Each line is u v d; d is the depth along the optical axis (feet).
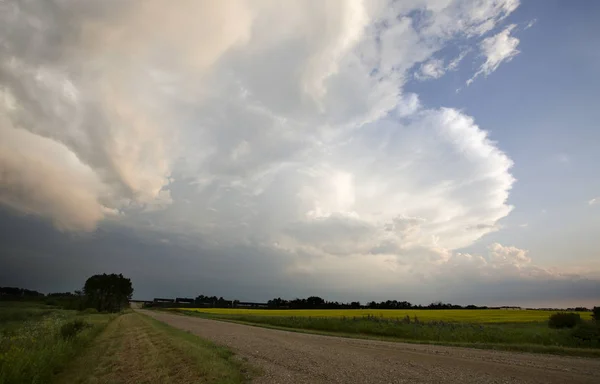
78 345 64.34
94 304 347.56
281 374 40.24
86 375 42.55
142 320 179.52
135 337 86.89
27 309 248.52
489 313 230.68
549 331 88.74
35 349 45.85
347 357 53.47
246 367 43.68
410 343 76.07
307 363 47.70
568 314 110.83
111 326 132.98
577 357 54.70
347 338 88.94
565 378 37.96
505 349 64.90
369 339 85.76
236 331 110.01
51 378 40.22
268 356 54.29
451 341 81.87
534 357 54.13
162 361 48.60
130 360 52.24
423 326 101.71
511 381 36.45
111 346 69.97
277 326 141.49
